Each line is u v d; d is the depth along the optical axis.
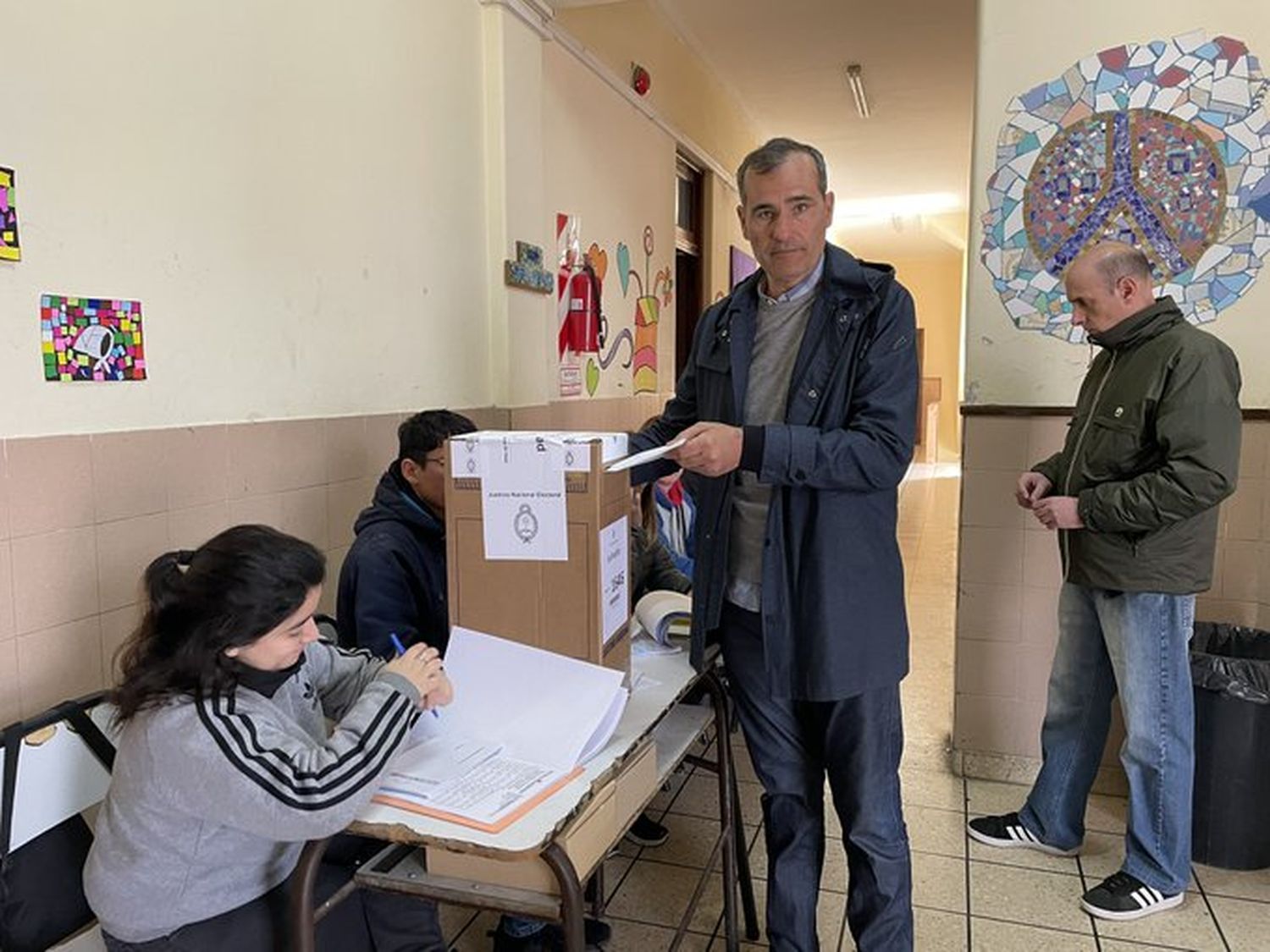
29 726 1.37
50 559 1.54
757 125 6.57
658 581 2.45
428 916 1.54
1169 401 1.99
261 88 1.99
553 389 3.56
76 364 1.57
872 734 1.65
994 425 2.72
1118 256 2.11
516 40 3.00
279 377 2.08
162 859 1.18
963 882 2.27
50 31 1.51
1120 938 2.04
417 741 1.33
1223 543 2.59
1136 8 2.50
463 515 1.41
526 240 3.12
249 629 1.13
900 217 9.91
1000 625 2.78
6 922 1.32
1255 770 2.26
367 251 2.38
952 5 4.43
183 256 1.80
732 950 1.84
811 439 1.48
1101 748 2.35
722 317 1.79
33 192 1.49
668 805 2.66
